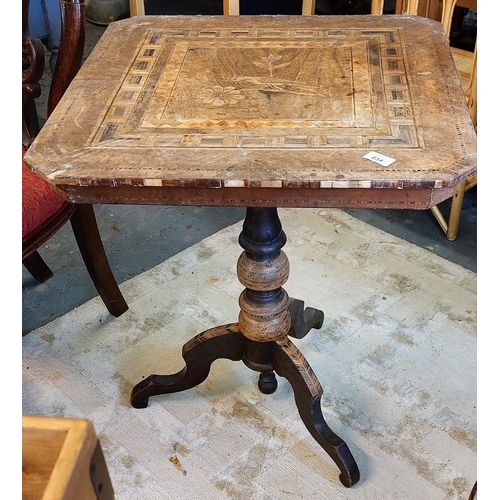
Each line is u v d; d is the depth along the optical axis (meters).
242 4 3.22
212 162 1.01
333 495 1.37
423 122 1.11
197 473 1.42
